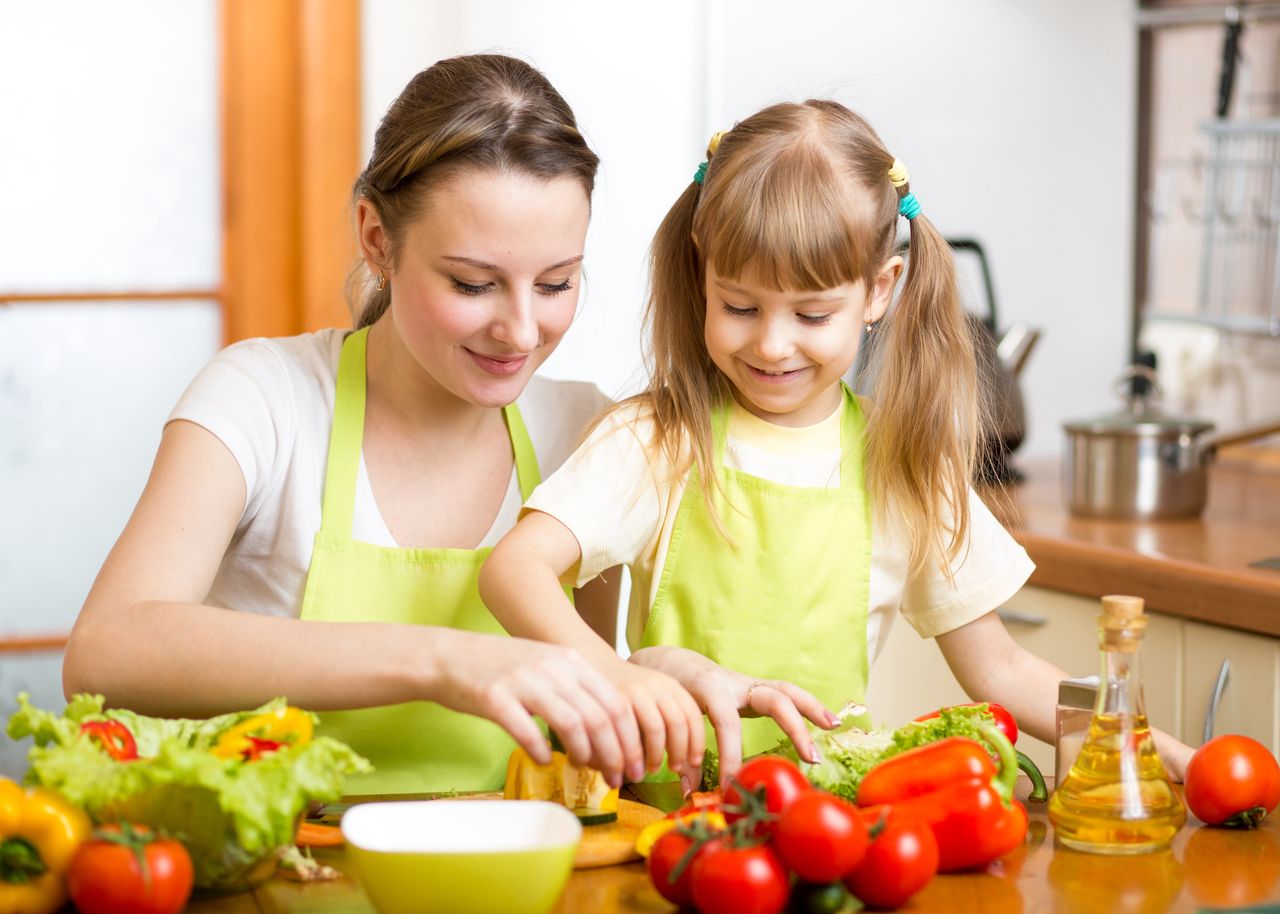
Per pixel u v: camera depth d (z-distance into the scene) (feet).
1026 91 8.71
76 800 2.87
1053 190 8.84
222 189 8.45
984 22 8.57
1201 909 2.93
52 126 8.16
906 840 2.93
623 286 8.47
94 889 2.78
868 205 3.96
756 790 2.99
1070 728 3.52
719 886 2.81
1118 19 8.87
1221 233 8.47
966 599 4.43
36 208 8.20
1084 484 7.13
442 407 4.35
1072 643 6.59
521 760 3.51
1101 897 3.03
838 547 4.29
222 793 2.85
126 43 8.22
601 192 8.43
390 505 4.35
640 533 4.27
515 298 3.83
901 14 8.39
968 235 8.66
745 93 8.18
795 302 3.89
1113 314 9.09
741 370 4.06
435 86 3.94
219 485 4.00
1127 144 9.00
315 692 3.35
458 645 3.32
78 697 3.18
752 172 3.89
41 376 8.31
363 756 4.22
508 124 3.76
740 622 4.27
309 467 4.29
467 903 2.76
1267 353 8.26
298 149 8.50
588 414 4.68
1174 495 7.01
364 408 4.34
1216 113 8.38
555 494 4.16
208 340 8.54
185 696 3.45
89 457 8.43
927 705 7.03
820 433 4.36
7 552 8.36
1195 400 8.68
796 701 3.59
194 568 3.85
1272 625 5.70
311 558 4.27
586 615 4.62
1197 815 3.50
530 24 8.44
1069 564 6.54
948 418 4.37
